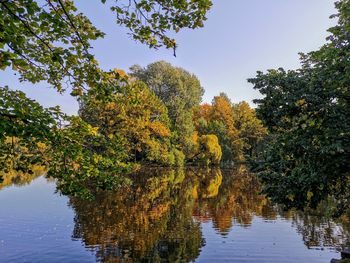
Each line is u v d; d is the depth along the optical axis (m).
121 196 27.06
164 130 46.75
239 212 21.45
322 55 8.49
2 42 4.77
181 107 61.44
